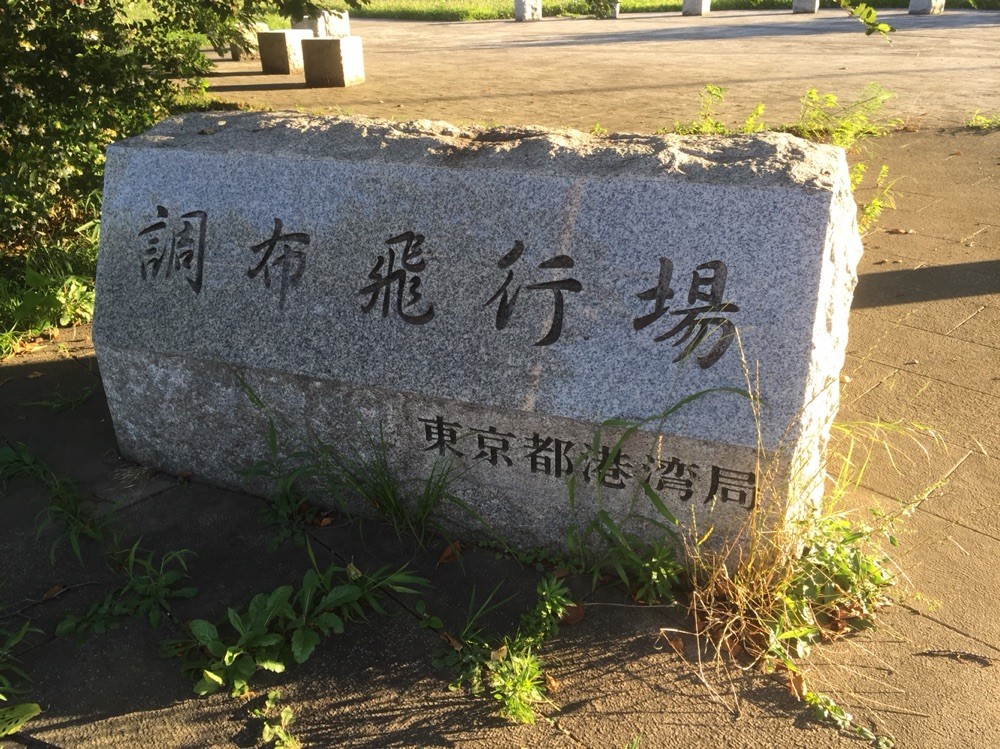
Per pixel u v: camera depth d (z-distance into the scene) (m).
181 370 3.21
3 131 5.07
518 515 2.91
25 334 4.68
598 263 2.58
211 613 2.78
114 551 3.03
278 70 12.28
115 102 5.47
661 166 2.57
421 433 2.90
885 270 5.15
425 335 2.79
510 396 2.67
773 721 2.32
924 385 3.92
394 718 2.38
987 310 4.58
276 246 3.00
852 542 2.79
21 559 3.05
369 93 10.43
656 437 2.54
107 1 5.29
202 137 3.25
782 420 2.40
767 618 2.56
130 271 3.25
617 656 2.54
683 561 2.73
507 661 2.49
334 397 2.97
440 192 2.78
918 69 11.05
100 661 2.61
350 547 3.05
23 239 5.46
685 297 2.49
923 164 6.97
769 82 10.47
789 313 2.39
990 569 2.80
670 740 2.28
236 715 2.41
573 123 8.37
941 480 2.95
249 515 3.25
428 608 2.76
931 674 2.43
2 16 4.86
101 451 3.66
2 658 2.61
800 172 2.46
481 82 11.13
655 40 15.41
